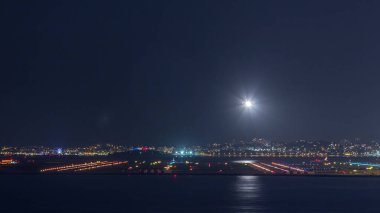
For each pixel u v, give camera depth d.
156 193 177.00
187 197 164.75
